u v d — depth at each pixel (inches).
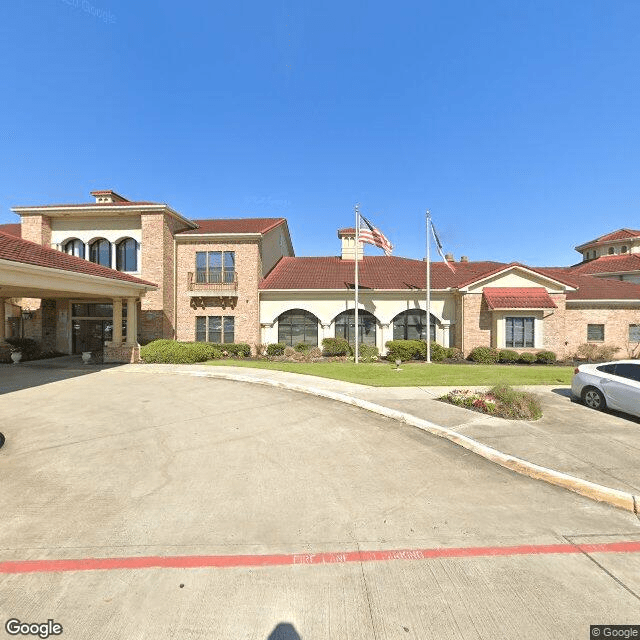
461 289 804.6
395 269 1010.1
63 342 852.0
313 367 631.2
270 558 142.3
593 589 127.0
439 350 787.4
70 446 263.1
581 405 373.4
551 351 775.1
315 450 256.8
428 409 347.6
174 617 114.2
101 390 459.8
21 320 826.8
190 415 344.5
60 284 547.2
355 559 142.1
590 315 827.4
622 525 167.9
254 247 858.1
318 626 111.3
